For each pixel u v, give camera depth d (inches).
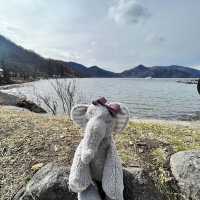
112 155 18.0
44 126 32.1
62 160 24.5
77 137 28.9
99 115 16.6
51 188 20.0
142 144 27.7
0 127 31.7
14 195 21.7
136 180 21.0
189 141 29.8
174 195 20.8
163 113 100.8
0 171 24.3
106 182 17.4
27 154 26.0
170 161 23.9
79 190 17.7
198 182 20.7
